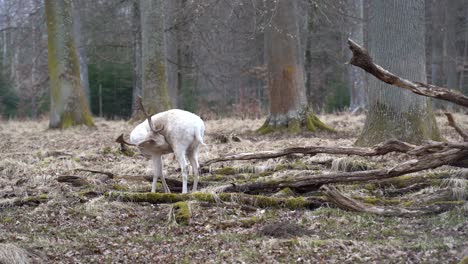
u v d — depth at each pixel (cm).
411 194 813
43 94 3631
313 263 565
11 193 876
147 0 1898
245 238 657
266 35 1634
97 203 792
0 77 3575
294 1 1609
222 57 2825
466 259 527
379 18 1139
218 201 790
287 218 732
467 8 3406
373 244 607
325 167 1005
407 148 809
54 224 731
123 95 3528
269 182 838
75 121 1953
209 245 638
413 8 1117
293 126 1605
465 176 822
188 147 846
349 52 2614
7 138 1714
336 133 1555
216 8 1803
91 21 3109
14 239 663
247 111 2405
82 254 623
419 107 1120
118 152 1240
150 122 823
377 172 783
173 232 690
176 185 919
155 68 1909
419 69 1129
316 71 3459
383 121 1135
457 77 3562
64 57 1955
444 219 684
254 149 1227
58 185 923
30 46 3491
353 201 741
